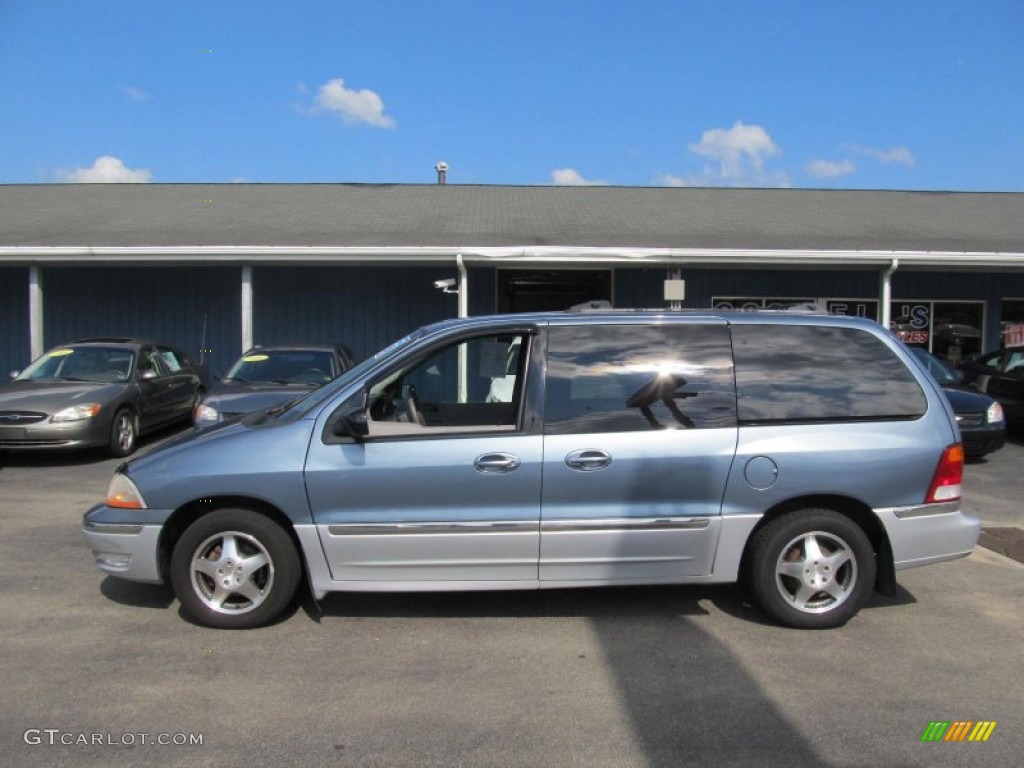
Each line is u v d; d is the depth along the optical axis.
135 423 10.38
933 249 12.14
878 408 4.49
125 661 4.00
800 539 4.43
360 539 4.28
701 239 12.79
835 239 12.97
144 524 4.35
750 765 3.09
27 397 9.45
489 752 3.17
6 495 7.93
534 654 4.12
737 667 3.96
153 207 15.86
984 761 3.12
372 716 3.46
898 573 5.54
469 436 4.32
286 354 9.92
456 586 4.35
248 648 4.17
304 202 16.62
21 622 4.52
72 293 15.05
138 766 3.05
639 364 4.45
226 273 15.05
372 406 4.76
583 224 14.25
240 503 4.40
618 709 3.53
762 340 4.54
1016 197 18.41
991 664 4.02
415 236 12.86
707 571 4.39
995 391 11.77
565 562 4.33
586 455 4.29
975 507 7.59
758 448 4.36
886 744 3.24
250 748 3.19
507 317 4.58
